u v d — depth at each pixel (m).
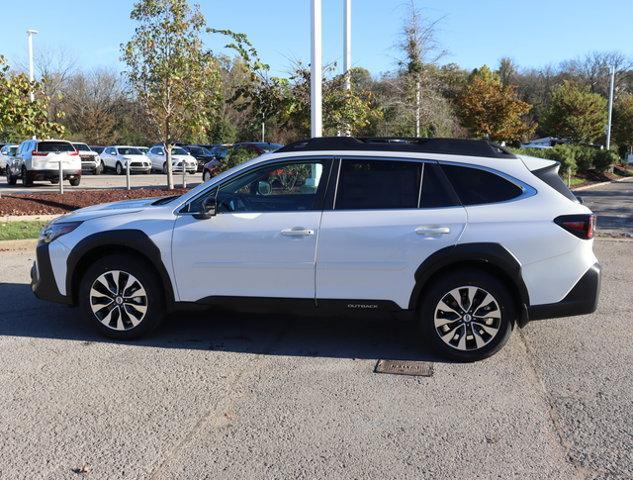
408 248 4.94
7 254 9.84
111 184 25.22
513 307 4.99
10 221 11.99
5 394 4.39
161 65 16.78
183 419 4.02
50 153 22.27
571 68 86.31
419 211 5.01
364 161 5.20
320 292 5.13
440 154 5.13
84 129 53.59
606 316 6.46
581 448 3.66
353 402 4.30
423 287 5.04
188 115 17.64
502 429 3.90
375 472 3.39
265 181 5.33
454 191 5.04
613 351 5.38
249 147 21.64
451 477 3.34
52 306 6.71
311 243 5.07
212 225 5.24
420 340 5.68
